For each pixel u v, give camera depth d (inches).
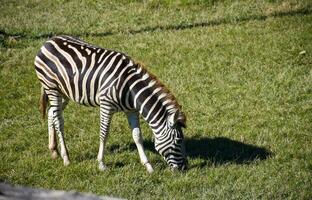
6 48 737.6
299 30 754.2
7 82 643.5
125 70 432.8
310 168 461.7
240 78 636.7
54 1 933.2
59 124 468.4
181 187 429.1
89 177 447.8
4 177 444.1
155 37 762.2
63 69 447.8
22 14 872.9
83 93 444.5
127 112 448.8
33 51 727.1
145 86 428.8
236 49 711.7
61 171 456.1
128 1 907.4
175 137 428.5
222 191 422.0
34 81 648.4
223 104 580.4
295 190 426.0
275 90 604.1
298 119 546.3
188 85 623.2
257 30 765.9
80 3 918.4
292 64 669.3
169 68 668.7
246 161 471.2
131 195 417.7
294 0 856.3
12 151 494.0
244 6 852.0
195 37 755.4
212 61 682.8
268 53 697.0
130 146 504.7
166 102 426.6
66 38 468.4
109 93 432.8
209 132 524.7
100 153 456.1
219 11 840.9
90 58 442.6
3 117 562.3
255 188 427.8
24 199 186.7
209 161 470.6
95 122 550.3
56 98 465.4
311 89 605.9
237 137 514.0
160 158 480.1
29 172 454.6
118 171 455.5
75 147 498.9
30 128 539.5
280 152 486.3
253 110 565.3
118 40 759.1
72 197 191.9
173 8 869.2
